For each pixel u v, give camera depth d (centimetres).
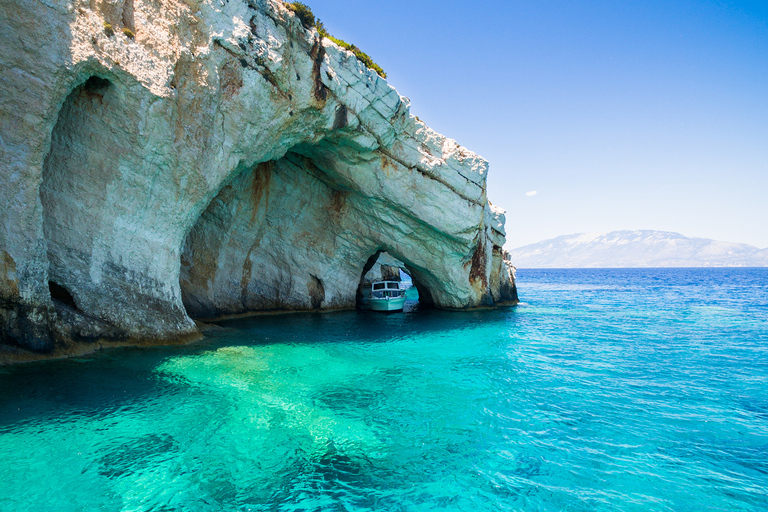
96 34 1117
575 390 1255
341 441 854
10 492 613
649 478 759
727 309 3694
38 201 1071
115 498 620
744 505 682
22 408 868
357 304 3416
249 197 2258
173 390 1022
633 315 3170
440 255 2886
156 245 1402
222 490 664
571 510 660
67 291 1233
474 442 883
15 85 995
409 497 680
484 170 2798
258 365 1284
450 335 2125
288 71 1667
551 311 3397
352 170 2348
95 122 1220
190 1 1385
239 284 2403
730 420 1034
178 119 1350
